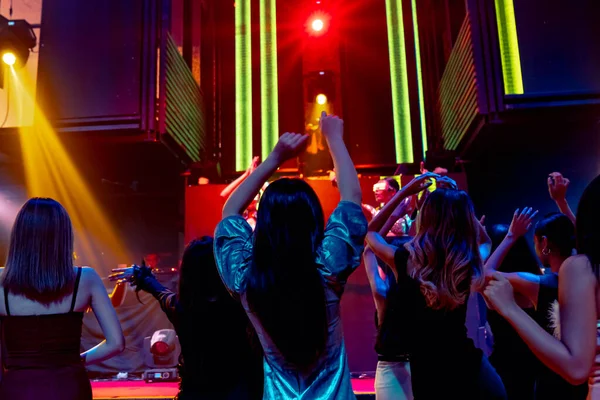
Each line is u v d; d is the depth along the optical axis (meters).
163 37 5.47
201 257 1.86
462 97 5.52
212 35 7.68
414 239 1.75
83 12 5.48
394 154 7.42
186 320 1.84
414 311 1.66
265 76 7.79
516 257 2.33
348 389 1.19
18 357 1.72
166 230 6.96
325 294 1.20
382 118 7.52
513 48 4.89
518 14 4.94
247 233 1.33
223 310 1.82
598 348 1.29
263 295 1.17
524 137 5.34
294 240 1.19
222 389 1.80
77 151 5.74
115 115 5.23
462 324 1.65
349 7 7.89
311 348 1.15
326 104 7.52
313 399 1.15
